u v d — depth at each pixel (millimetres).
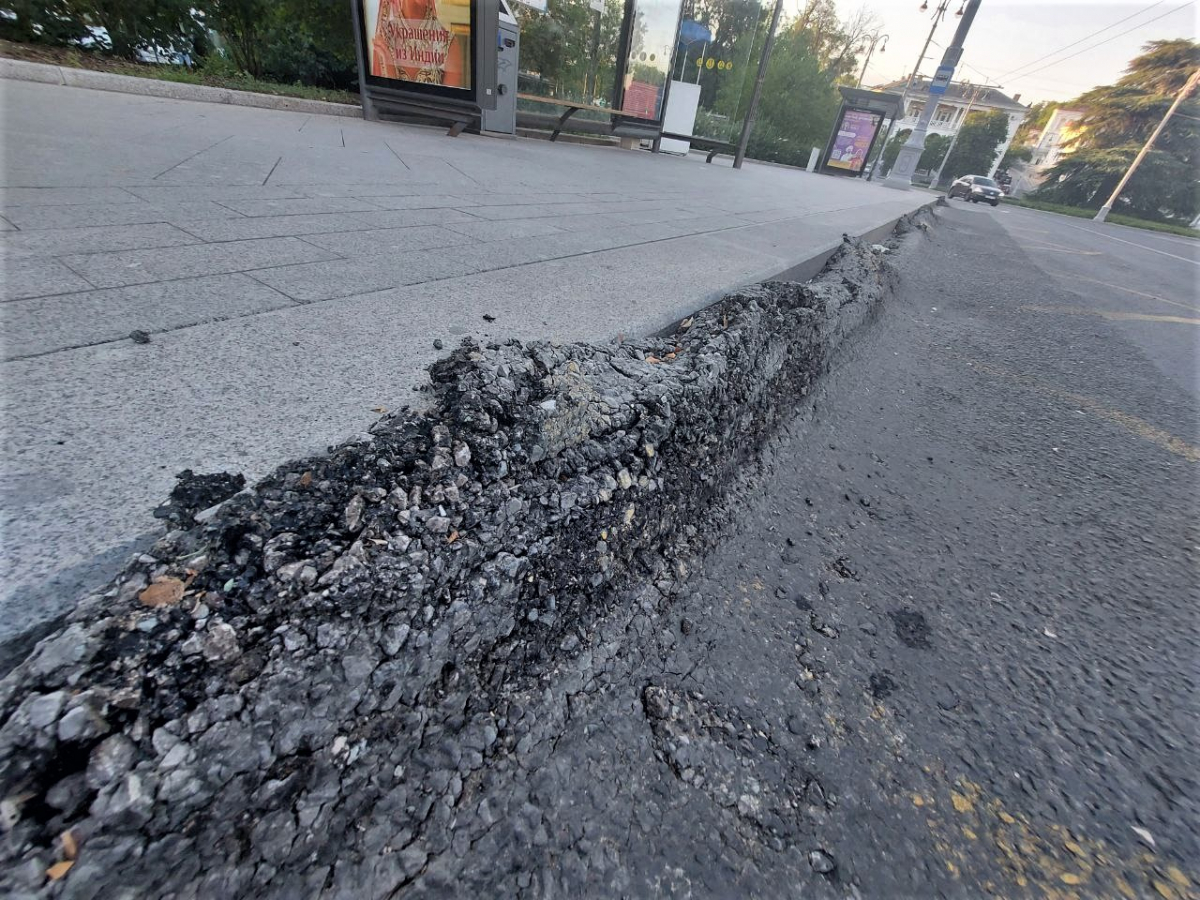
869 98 23547
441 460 1267
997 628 1875
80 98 5871
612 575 1588
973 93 61750
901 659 1702
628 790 1212
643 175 8477
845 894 1116
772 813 1230
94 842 730
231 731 850
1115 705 1626
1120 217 34438
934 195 24734
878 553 2164
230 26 8531
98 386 1446
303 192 3852
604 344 2170
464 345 1618
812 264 4652
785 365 2797
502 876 1020
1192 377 4895
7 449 1180
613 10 11148
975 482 2785
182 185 3504
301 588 963
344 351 1835
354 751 984
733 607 1763
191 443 1300
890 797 1308
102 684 779
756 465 2467
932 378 4043
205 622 879
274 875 869
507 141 9414
